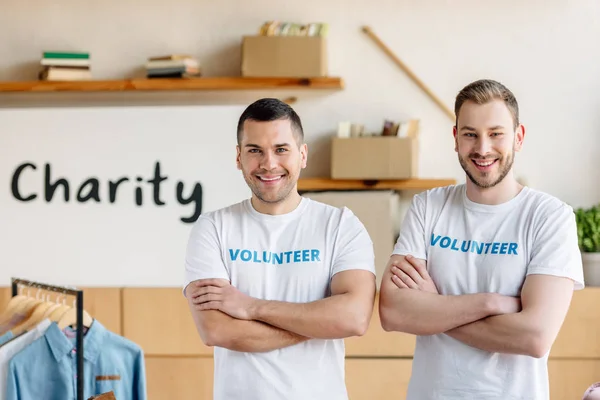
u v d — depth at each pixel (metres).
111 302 3.80
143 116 3.88
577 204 4.04
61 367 2.53
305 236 2.14
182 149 3.87
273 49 3.81
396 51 4.07
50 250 3.90
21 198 3.92
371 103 4.09
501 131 2.04
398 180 3.84
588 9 3.98
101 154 3.89
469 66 4.04
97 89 3.95
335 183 3.87
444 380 2.09
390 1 4.06
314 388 2.07
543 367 2.09
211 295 2.10
